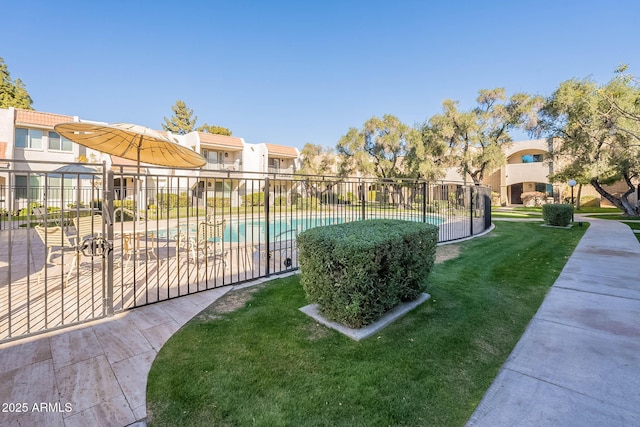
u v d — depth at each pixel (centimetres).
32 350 269
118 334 299
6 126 1484
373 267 295
